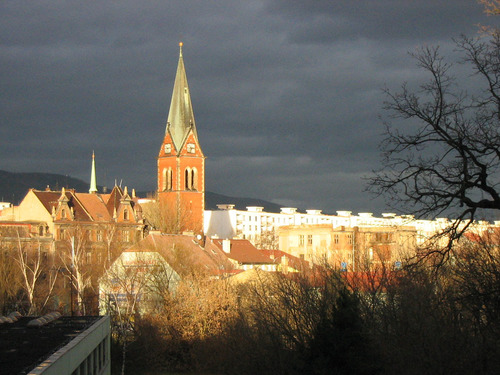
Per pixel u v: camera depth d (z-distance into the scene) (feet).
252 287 282.56
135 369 304.91
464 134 111.96
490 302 142.72
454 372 153.79
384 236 435.53
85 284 361.71
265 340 234.58
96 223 590.14
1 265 355.56
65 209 588.09
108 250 399.65
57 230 578.66
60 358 111.65
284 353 213.87
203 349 296.71
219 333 297.33
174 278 362.53
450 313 165.78
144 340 305.94
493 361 145.07
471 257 164.55
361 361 161.89
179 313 306.96
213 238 530.68
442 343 157.17
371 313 199.41
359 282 237.66
